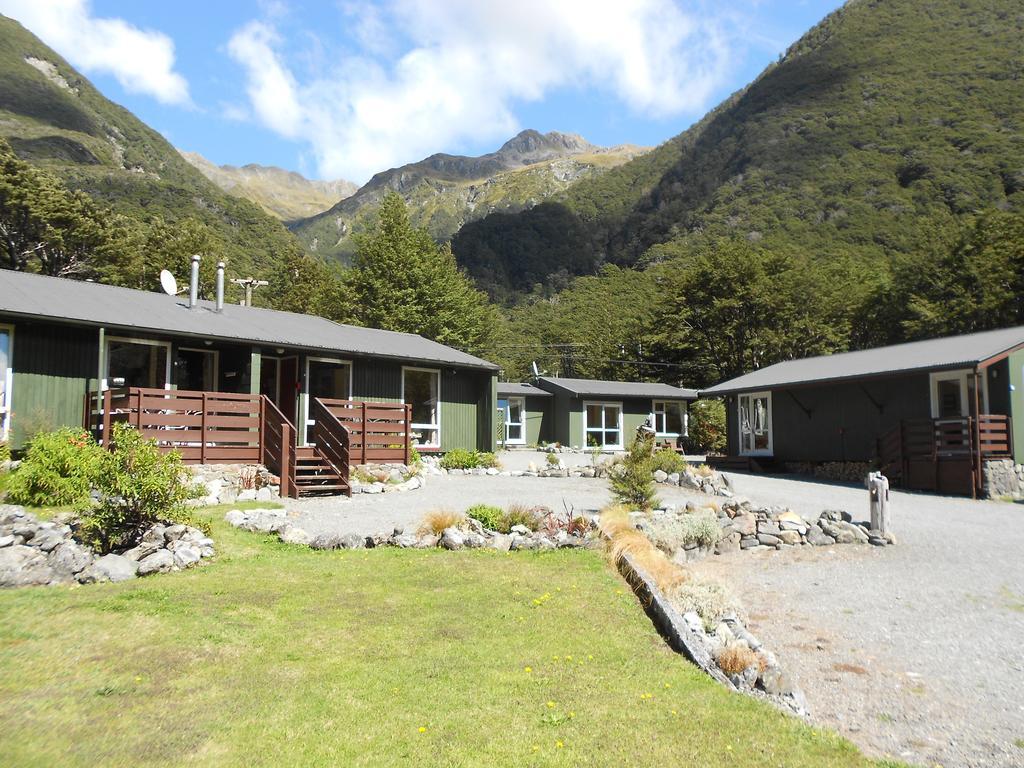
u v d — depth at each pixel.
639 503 12.48
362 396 18.88
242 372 15.96
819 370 22.89
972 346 19.06
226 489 12.23
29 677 4.84
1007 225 40.00
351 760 4.04
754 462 24.08
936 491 17.77
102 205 51.00
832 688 6.18
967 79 99.94
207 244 46.88
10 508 7.52
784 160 100.94
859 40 135.75
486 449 22.25
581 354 60.53
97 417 13.35
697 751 4.37
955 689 6.15
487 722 4.61
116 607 6.27
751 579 9.53
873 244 68.06
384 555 8.80
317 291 51.38
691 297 48.44
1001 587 9.02
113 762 3.85
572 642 6.18
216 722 4.38
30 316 12.48
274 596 6.93
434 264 46.28
